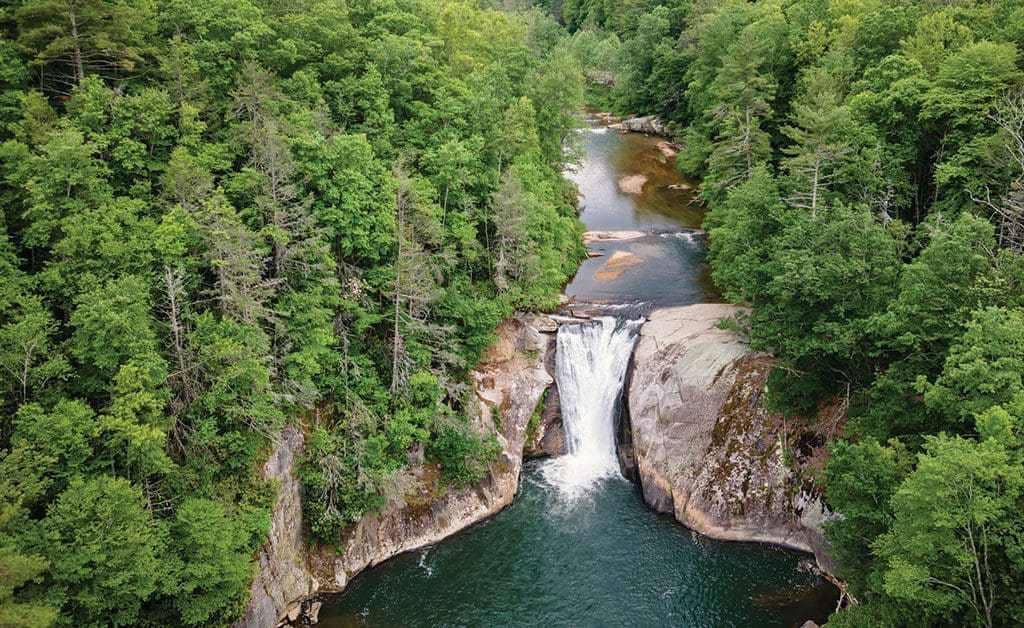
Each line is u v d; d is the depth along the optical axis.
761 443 39.28
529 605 35.00
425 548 38.62
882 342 31.36
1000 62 41.47
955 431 27.97
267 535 32.16
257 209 34.62
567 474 44.91
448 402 42.28
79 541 23.67
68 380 27.31
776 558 37.22
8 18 34.16
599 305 51.28
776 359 40.16
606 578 36.53
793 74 66.00
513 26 76.81
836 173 43.91
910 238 43.19
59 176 28.75
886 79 47.91
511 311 46.31
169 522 27.73
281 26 45.00
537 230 50.88
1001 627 22.88
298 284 36.03
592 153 86.38
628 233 64.38
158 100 34.72
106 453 26.56
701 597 35.12
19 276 27.92
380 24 52.81
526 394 45.62
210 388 31.22
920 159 46.31
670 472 41.19
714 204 61.72
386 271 38.91
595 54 124.31
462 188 46.62
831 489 29.66
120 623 25.66
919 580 22.61
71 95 34.41
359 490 36.03
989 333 25.34
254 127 36.28
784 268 35.03
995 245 34.41
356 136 38.22
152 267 30.31
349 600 35.19
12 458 23.25
